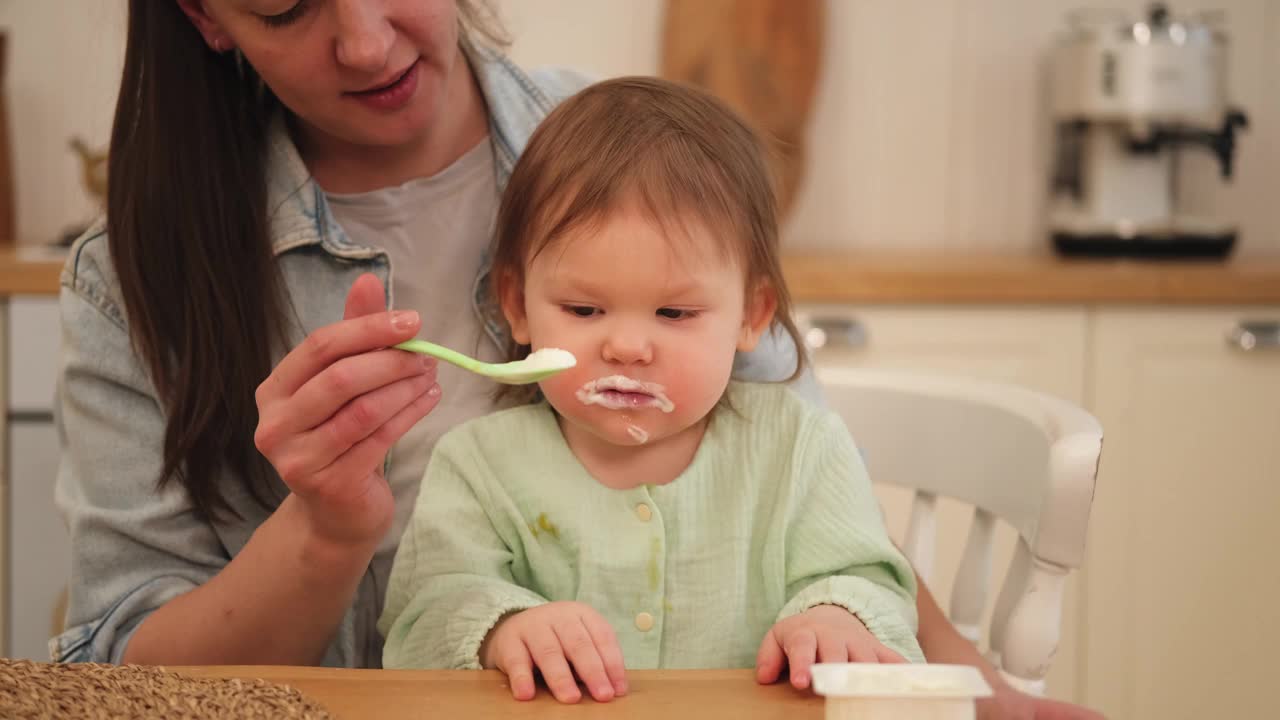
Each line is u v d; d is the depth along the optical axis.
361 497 0.86
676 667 0.98
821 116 2.60
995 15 2.58
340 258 1.13
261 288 1.07
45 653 2.12
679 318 0.94
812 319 2.11
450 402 1.15
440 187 1.18
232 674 0.77
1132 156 2.35
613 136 0.96
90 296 1.09
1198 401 2.16
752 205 0.98
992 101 2.60
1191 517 2.17
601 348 0.93
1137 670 2.20
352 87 1.00
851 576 0.93
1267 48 2.59
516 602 0.87
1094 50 2.31
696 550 1.00
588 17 2.55
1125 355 2.14
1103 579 2.18
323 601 0.94
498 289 1.04
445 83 1.07
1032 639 1.01
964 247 2.61
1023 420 1.08
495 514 1.01
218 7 0.98
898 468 1.23
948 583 2.09
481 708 0.72
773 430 1.04
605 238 0.92
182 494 1.07
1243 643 2.19
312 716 0.67
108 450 1.08
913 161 2.59
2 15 2.49
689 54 2.49
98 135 2.40
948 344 2.13
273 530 0.93
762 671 0.77
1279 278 2.12
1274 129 2.60
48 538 2.10
